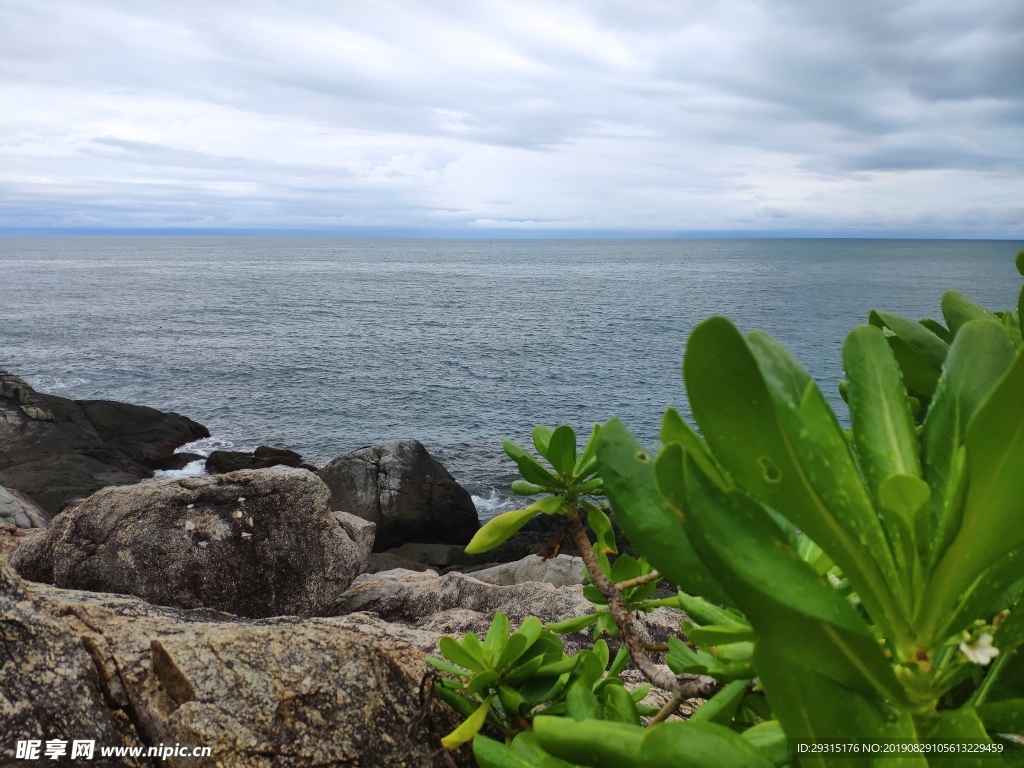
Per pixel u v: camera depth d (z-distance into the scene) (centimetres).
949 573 88
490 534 141
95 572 468
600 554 171
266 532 498
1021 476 81
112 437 2625
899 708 92
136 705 183
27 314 7450
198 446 2869
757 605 88
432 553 1750
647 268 19775
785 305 8538
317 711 180
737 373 85
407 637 231
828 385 4091
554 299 9881
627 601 173
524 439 3206
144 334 6234
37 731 171
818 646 89
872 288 10831
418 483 1930
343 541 520
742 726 141
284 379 4416
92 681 186
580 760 98
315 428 3366
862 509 93
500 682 163
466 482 2611
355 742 177
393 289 11819
